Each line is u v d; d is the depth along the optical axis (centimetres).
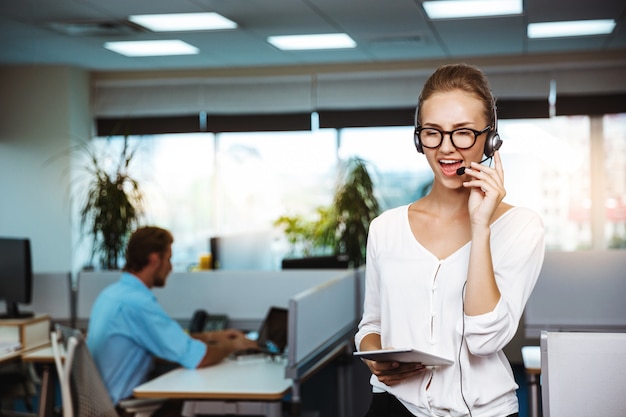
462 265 152
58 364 347
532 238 150
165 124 804
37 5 532
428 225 158
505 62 740
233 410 336
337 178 777
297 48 692
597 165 736
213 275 503
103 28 605
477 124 150
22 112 776
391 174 772
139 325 376
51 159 773
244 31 618
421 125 155
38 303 520
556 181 741
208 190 812
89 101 811
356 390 435
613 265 436
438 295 153
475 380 151
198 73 798
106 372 372
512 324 146
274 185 800
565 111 729
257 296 497
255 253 591
